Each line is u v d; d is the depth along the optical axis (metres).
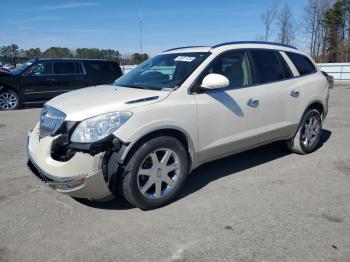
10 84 11.45
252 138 4.65
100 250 3.06
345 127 8.00
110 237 3.26
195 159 4.08
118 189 3.63
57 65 12.21
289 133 5.30
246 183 4.53
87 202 3.97
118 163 3.42
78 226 3.46
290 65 5.30
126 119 3.45
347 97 14.40
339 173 4.90
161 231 3.35
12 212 3.75
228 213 3.71
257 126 4.68
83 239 3.23
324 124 8.38
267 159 5.49
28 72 11.77
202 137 4.06
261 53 4.93
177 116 3.78
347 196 4.13
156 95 3.76
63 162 3.43
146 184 3.67
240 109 4.40
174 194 3.92
